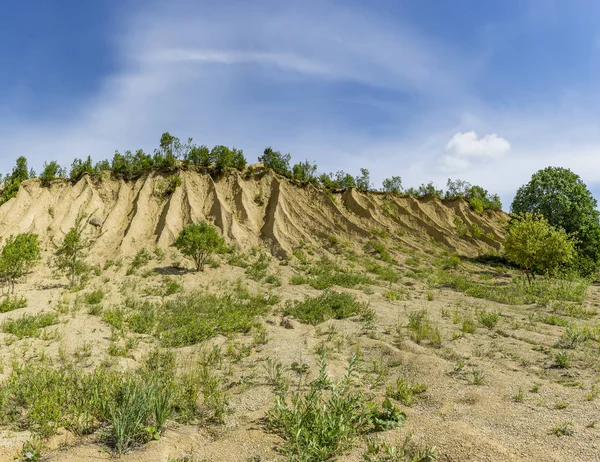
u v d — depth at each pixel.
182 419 5.31
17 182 30.42
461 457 3.88
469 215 36.22
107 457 4.21
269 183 33.19
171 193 29.95
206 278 20.48
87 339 9.45
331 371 7.00
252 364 7.80
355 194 34.91
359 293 16.84
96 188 30.19
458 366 7.14
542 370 7.04
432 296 15.40
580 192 31.50
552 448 4.07
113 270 21.58
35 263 20.55
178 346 9.41
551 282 19.23
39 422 4.95
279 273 22.33
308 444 4.07
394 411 4.93
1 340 9.30
